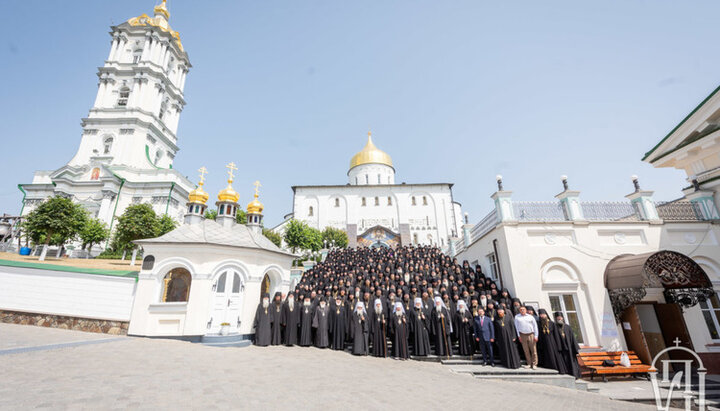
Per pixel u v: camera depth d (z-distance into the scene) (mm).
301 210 42344
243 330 10188
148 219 21297
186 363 6840
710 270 11523
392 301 10469
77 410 4004
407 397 5758
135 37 39188
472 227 16438
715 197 12547
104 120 34625
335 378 6637
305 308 10594
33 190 31156
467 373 8273
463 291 11258
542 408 5867
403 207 42375
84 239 22422
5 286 10195
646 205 12086
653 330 11086
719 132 11938
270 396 5195
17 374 5172
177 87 42281
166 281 10203
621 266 10469
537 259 11117
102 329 9703
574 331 10711
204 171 13453
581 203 12016
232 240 11078
